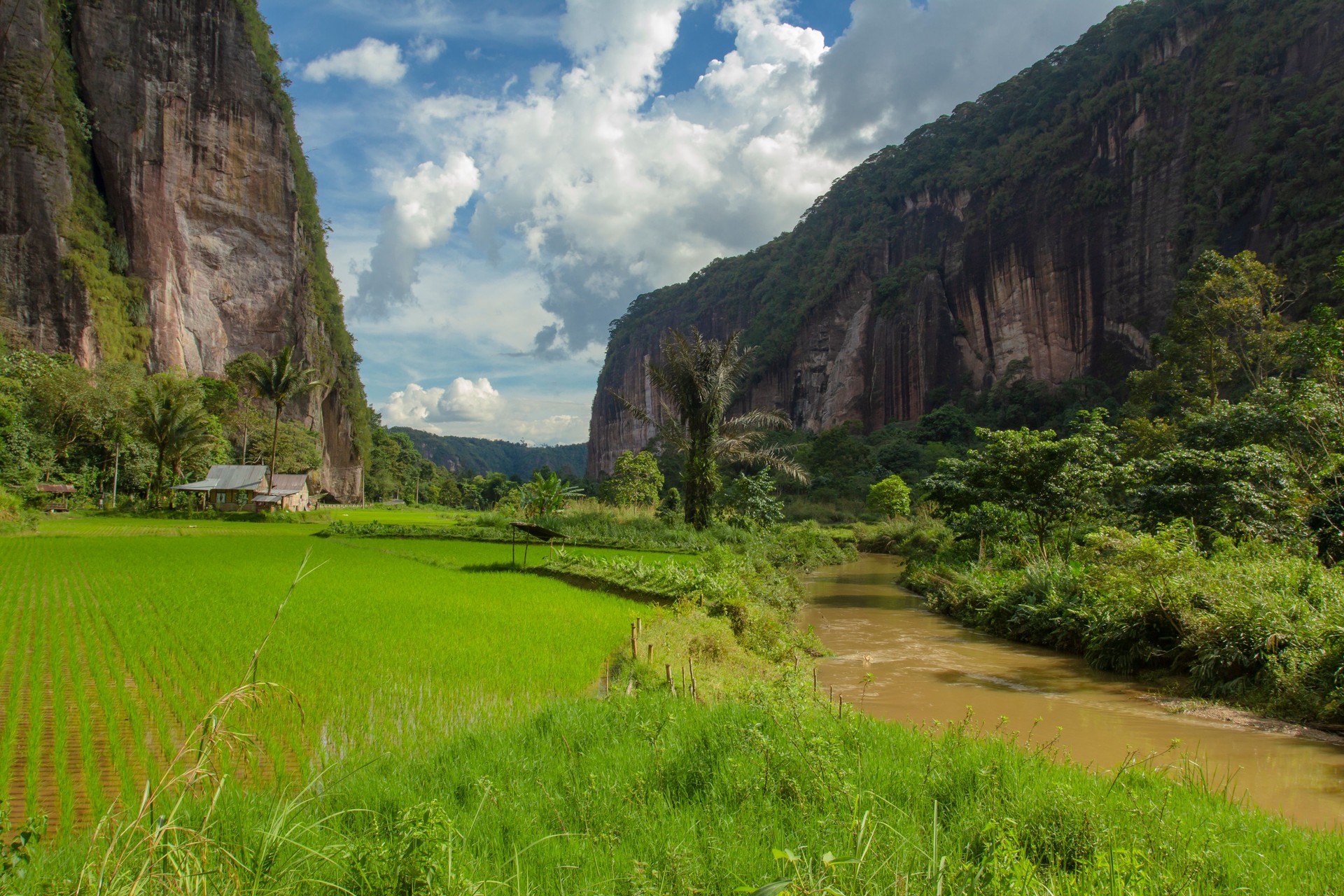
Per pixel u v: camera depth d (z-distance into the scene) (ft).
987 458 64.59
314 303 330.95
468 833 12.16
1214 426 64.49
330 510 249.96
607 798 13.99
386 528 117.39
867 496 208.54
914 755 16.84
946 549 86.74
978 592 54.70
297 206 317.42
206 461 199.93
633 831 12.74
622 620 39.34
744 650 37.14
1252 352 104.32
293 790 15.81
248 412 244.42
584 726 19.33
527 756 17.08
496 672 27.58
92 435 171.63
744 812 13.21
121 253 255.91
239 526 131.75
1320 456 56.95
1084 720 28.04
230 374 255.50
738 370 101.91
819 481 222.07
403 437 468.34
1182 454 55.47
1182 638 34.78
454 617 39.42
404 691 24.99
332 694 24.29
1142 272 246.88
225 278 286.25
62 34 253.24
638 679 26.55
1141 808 13.16
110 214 259.80
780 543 100.78
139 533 102.99
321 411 313.32
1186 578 36.83
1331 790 20.22
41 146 232.12
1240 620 32.22
